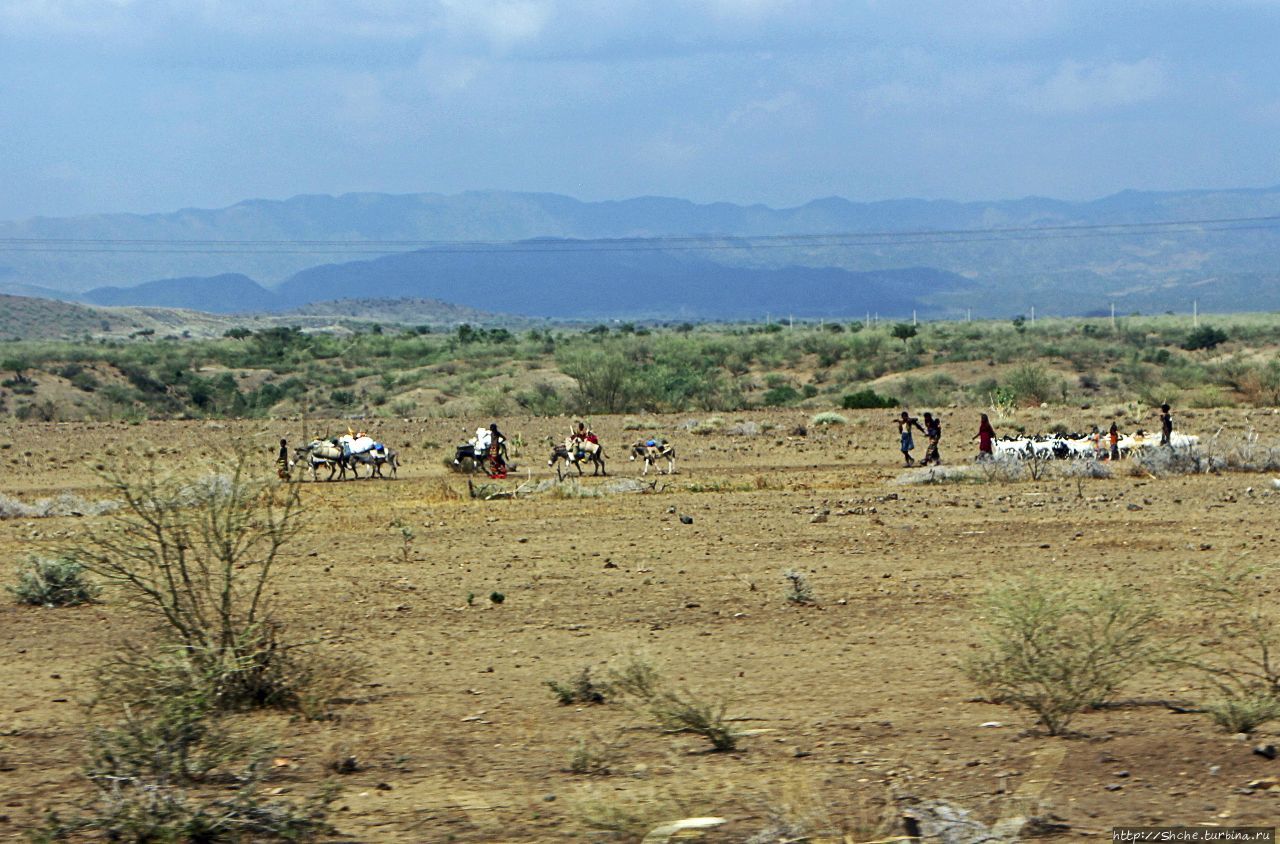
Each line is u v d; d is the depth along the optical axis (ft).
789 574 112.57
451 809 54.08
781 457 282.97
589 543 151.43
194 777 57.31
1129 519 164.25
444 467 265.75
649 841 48.32
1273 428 337.52
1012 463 229.25
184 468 76.54
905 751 62.95
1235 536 146.10
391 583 123.75
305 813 51.70
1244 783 55.72
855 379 620.90
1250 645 87.25
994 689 73.92
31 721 72.08
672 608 110.11
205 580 78.18
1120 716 69.82
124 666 72.23
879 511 179.11
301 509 81.15
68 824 50.60
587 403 458.50
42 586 115.03
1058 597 70.08
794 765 60.44
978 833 47.75
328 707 75.77
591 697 77.46
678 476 241.55
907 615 104.99
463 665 88.74
